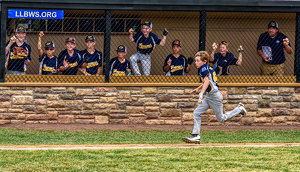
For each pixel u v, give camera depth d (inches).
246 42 1358.3
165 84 1139.9
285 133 1027.9
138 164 641.0
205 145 845.2
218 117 857.5
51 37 1291.8
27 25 1216.8
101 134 976.3
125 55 1317.7
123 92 1135.6
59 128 1046.4
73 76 1147.9
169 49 1318.9
